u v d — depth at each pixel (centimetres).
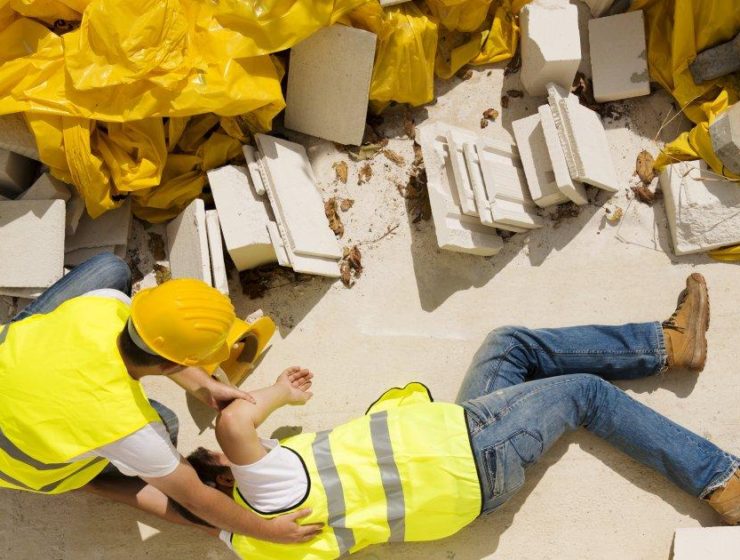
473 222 288
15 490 279
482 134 306
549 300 289
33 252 269
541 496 271
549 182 287
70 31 269
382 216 299
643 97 306
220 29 263
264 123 288
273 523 230
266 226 279
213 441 281
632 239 292
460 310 290
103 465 239
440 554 267
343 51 280
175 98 260
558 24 286
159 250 297
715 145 276
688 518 265
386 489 238
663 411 275
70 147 262
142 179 273
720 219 279
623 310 286
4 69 255
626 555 263
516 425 243
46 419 202
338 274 291
